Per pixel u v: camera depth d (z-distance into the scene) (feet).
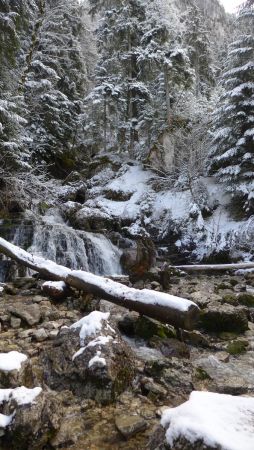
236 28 51.42
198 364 13.12
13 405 7.84
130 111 67.72
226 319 17.07
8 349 12.92
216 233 44.70
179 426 5.70
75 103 70.38
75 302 18.81
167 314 14.58
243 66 47.78
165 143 60.54
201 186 51.96
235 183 47.88
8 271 28.86
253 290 28.81
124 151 74.54
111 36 66.54
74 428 8.46
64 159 65.10
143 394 10.33
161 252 46.21
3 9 37.27
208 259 42.93
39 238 38.60
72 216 47.42
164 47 62.23
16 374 9.42
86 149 75.10
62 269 20.70
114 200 55.77
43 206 46.98
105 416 9.09
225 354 14.38
